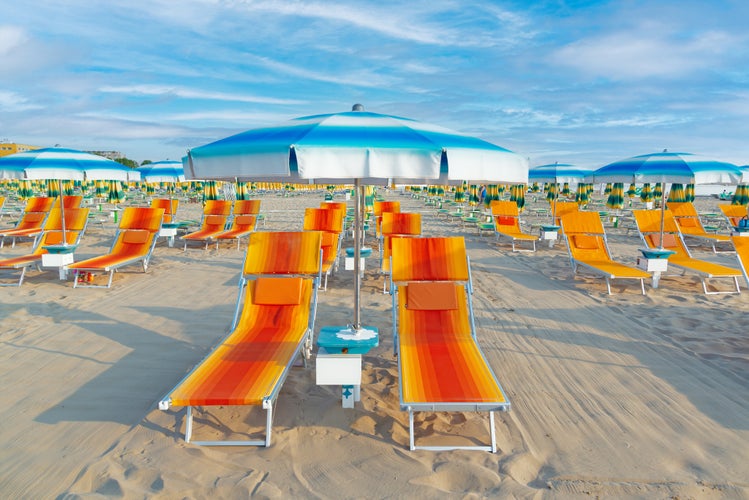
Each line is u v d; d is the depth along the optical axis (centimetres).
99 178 756
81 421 330
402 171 250
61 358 442
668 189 1997
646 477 271
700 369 427
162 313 588
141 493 252
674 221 863
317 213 922
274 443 303
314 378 400
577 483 265
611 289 733
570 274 855
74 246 761
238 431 318
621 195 1919
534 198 3816
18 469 274
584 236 836
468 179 279
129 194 3684
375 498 252
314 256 474
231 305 628
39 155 716
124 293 689
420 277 452
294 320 436
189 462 281
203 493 253
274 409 346
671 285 754
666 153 714
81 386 385
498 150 284
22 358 441
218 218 1186
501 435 315
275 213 2170
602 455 293
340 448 299
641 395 377
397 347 387
